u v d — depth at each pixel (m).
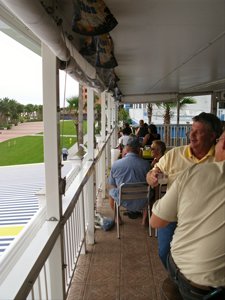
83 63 2.34
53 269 1.99
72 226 2.68
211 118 2.01
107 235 3.69
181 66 5.61
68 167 4.00
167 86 10.12
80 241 3.12
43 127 1.86
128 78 7.69
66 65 1.84
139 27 2.90
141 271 2.88
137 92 12.75
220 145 1.40
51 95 1.84
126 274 2.83
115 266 2.97
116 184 3.70
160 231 1.99
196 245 1.24
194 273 1.24
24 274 1.29
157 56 4.52
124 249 3.32
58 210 1.92
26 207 2.06
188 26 2.91
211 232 1.20
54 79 1.81
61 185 1.95
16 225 1.82
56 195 1.91
